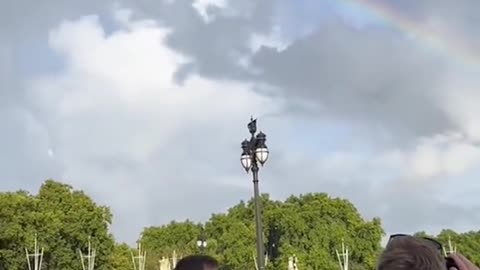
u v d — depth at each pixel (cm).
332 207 11806
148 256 13038
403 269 332
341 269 11025
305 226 11431
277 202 12475
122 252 12356
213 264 441
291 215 11512
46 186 10212
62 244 9681
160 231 14512
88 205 10362
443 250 377
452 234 12800
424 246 343
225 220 12838
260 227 2428
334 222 11719
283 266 10844
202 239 5706
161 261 10825
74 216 9988
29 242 9006
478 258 12462
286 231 11450
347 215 11831
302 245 11300
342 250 11125
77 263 9844
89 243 10056
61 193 10206
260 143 2442
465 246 12619
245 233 11656
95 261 10238
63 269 9581
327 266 10906
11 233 8794
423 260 334
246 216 12688
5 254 8819
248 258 11388
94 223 10244
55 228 9425
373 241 11506
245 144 2470
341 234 11256
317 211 11688
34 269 9206
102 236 10344
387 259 340
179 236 14362
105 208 10694
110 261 10650
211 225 13212
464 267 366
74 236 9850
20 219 9031
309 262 10900
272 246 11819
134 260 12488
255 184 2447
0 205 8888
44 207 9800
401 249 341
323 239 11244
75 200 10250
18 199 9150
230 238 11694
